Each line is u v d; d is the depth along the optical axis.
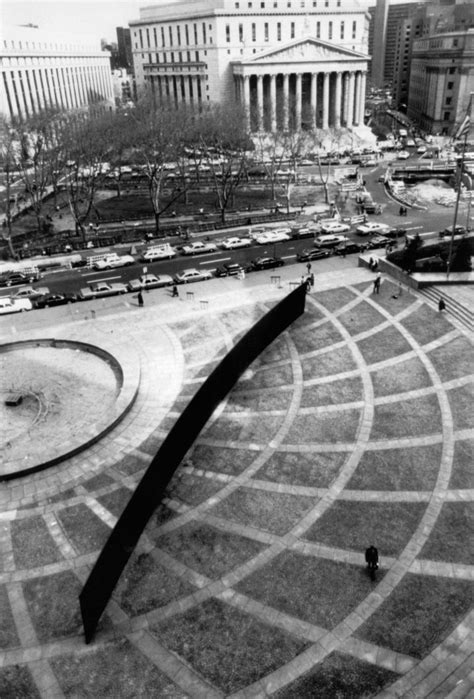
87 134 79.94
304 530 26.16
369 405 35.09
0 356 43.88
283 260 62.84
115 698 19.67
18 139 92.31
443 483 28.47
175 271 62.81
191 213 89.69
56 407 36.72
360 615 22.06
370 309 48.34
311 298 51.25
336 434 32.59
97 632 21.91
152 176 79.88
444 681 19.58
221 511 27.47
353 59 145.00
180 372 40.03
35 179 83.69
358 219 80.69
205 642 21.38
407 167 115.94
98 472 30.72
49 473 30.80
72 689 20.03
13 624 22.52
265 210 89.44
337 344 42.62
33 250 72.06
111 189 109.69
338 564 24.31
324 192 99.94
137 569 24.50
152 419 35.00
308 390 36.97
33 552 25.88
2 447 32.97
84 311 51.25
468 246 53.47
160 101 124.44
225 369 34.28
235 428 33.53
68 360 42.81
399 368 38.97
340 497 28.00
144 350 43.25
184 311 50.16
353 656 20.56
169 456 27.31
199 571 24.33
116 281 60.69
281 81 151.12
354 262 61.50
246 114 112.88
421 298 49.88
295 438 32.44
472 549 24.70
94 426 33.72
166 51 170.62
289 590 23.27
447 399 35.19
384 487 28.47
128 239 76.38
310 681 19.83
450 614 21.89
